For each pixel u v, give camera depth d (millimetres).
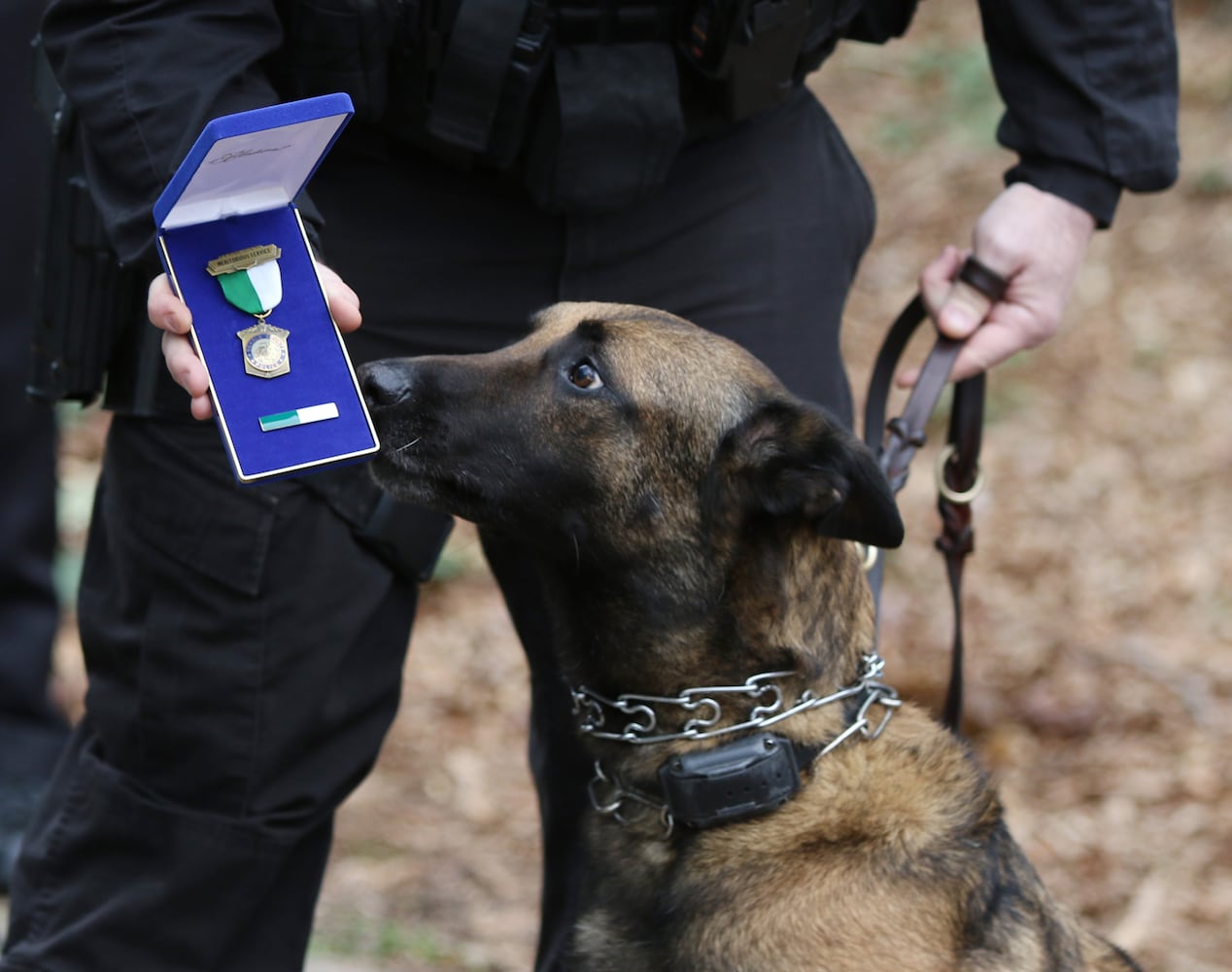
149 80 2658
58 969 3186
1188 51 14945
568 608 3227
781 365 3500
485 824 6328
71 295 3066
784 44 3162
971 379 3658
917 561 8570
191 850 3115
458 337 3354
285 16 2928
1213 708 6973
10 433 5434
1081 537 8797
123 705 3148
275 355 2537
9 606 5496
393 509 3162
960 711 3654
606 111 3072
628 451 3084
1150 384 10391
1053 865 5898
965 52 14562
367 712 3305
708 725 3094
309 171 2535
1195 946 5355
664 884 3068
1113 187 3582
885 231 12500
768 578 3068
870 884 2912
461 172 3248
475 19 2936
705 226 3395
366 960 4938
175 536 3057
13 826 4941
